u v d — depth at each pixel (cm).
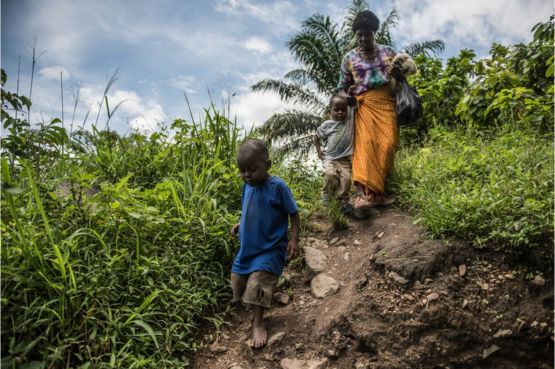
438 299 259
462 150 446
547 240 265
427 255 285
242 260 288
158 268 277
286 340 271
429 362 241
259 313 279
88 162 400
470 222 290
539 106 454
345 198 431
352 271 324
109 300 255
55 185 323
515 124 464
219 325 286
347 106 430
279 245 289
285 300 312
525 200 288
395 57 405
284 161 502
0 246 226
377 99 408
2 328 214
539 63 509
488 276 266
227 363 261
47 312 229
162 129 446
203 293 291
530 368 237
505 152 377
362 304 276
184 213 317
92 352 229
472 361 240
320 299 305
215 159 389
